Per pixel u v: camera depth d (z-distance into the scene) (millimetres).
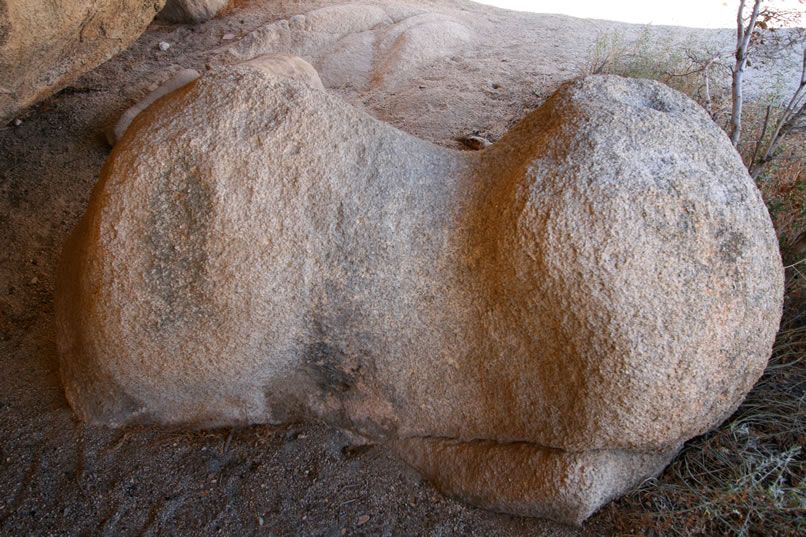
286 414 2021
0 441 1927
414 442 1936
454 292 1774
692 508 1783
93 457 1898
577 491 1737
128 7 2705
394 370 1860
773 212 2451
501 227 1689
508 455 1833
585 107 1785
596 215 1567
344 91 4430
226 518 1798
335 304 1780
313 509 1831
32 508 1780
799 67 4164
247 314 1730
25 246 2816
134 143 1734
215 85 1791
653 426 1659
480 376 1812
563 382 1691
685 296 1558
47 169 3242
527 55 4672
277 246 1704
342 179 1754
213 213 1674
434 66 4535
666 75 3828
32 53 2283
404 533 1805
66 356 2021
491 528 1829
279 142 1718
